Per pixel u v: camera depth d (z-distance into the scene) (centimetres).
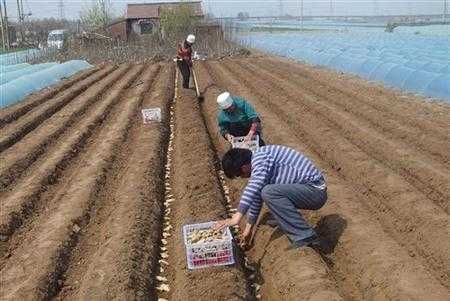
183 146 1345
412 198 932
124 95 2217
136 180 1084
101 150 1350
